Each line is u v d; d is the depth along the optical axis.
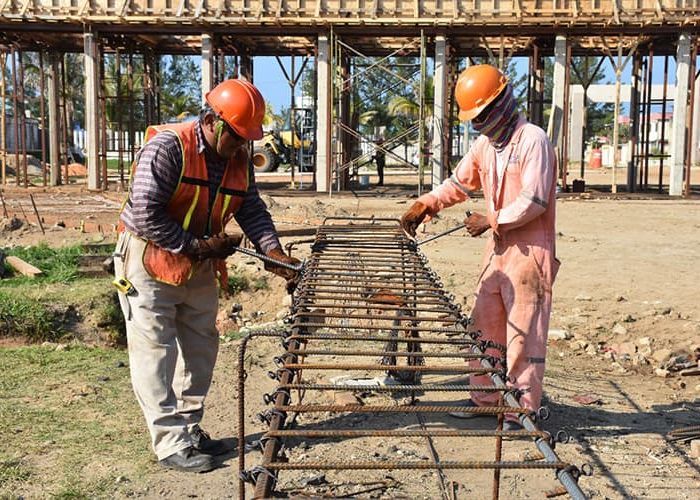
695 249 12.66
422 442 4.76
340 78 23.91
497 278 4.91
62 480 4.11
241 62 27.52
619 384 6.21
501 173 4.74
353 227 6.48
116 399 5.41
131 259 4.24
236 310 8.85
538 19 22.06
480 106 4.60
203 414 5.04
